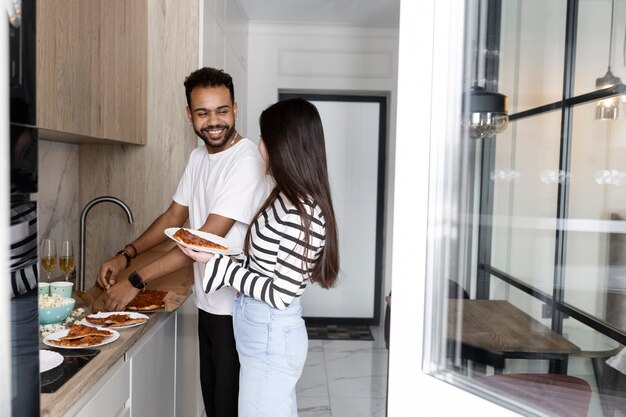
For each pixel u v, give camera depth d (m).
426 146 0.93
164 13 2.71
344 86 4.76
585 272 0.86
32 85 0.79
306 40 4.73
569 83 0.84
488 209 0.93
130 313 1.89
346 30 4.73
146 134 2.71
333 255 1.62
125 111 2.33
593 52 0.82
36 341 0.81
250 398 1.64
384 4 4.21
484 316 0.93
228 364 2.02
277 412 1.62
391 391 0.97
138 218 2.74
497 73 0.91
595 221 0.84
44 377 1.30
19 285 0.78
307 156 1.57
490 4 0.90
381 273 5.07
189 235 1.75
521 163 0.90
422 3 0.91
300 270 1.56
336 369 3.89
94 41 1.92
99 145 2.71
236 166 1.97
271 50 4.72
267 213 1.65
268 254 1.62
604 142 0.82
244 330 1.65
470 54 0.92
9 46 0.74
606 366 0.85
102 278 2.12
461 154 0.93
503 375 0.93
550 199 0.88
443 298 0.95
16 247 0.77
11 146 0.75
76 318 1.89
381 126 5.00
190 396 2.58
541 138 0.88
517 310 0.91
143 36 2.61
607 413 0.85
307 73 4.74
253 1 4.17
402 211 0.94
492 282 0.93
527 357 0.91
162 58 2.72
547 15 0.86
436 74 0.92
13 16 0.75
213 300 1.99
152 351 1.88
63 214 2.53
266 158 1.65
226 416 2.04
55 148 2.42
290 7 4.31
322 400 3.32
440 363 0.95
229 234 2.00
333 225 1.61
